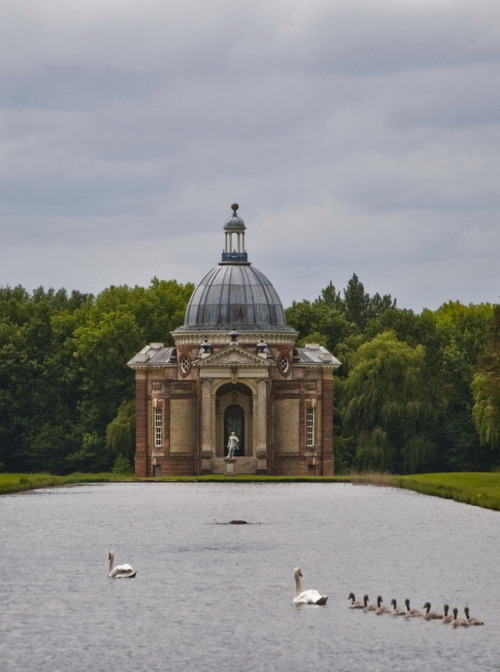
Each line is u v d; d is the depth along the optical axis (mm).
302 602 119000
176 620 114125
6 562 141625
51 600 121562
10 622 113500
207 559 143500
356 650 105438
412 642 107562
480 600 121375
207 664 102000
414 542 155875
